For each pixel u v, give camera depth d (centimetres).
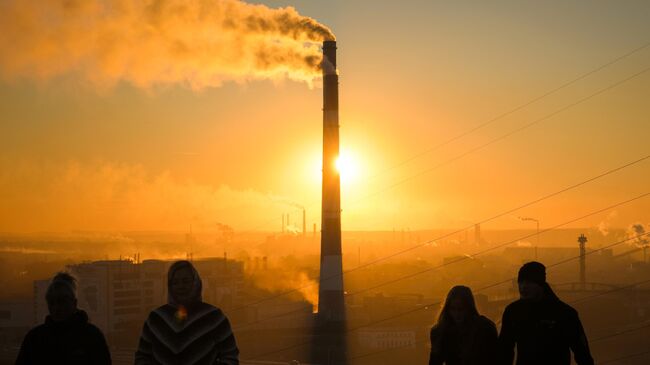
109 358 1009
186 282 956
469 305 1104
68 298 981
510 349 1111
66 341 980
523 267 1102
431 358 1129
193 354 939
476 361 1087
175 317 955
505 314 1120
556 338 1077
